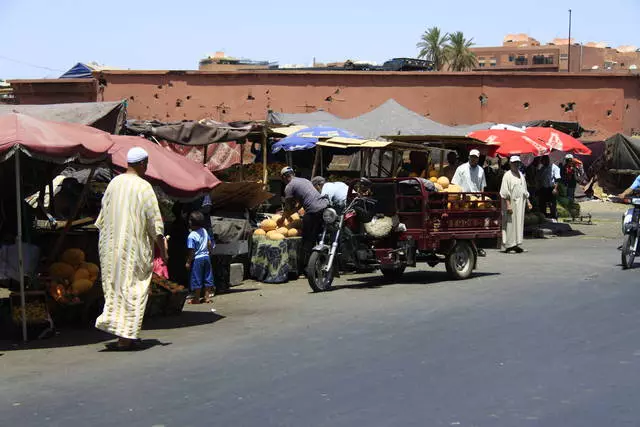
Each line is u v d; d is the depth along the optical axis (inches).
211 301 451.5
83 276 375.6
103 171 546.6
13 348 323.3
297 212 549.6
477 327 340.2
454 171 717.9
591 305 390.6
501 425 207.0
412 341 314.2
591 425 205.9
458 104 1456.7
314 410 222.7
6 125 327.3
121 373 274.4
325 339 323.6
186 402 234.2
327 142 643.5
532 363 273.7
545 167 865.5
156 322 382.3
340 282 514.6
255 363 283.9
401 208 490.6
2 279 362.3
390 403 228.2
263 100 1440.7
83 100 1417.3
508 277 505.7
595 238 793.6
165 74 1429.6
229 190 507.2
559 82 1470.2
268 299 449.7
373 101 1450.5
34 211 401.1
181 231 459.5
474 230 514.6
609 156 1429.6
